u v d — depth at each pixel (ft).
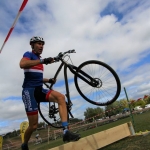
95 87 12.28
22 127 21.22
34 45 11.30
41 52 11.48
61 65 12.43
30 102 10.62
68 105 12.07
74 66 12.46
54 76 12.93
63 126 10.03
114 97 12.26
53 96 10.73
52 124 13.96
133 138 16.60
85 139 13.37
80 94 13.24
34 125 10.93
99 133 14.64
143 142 13.96
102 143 14.42
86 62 12.24
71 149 12.27
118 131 16.34
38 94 10.96
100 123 87.56
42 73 11.37
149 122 28.04
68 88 12.28
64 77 12.35
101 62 11.93
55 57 11.58
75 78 12.93
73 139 9.65
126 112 82.69
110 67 11.71
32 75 10.80
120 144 15.12
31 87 10.75
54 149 11.59
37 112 10.84
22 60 10.48
